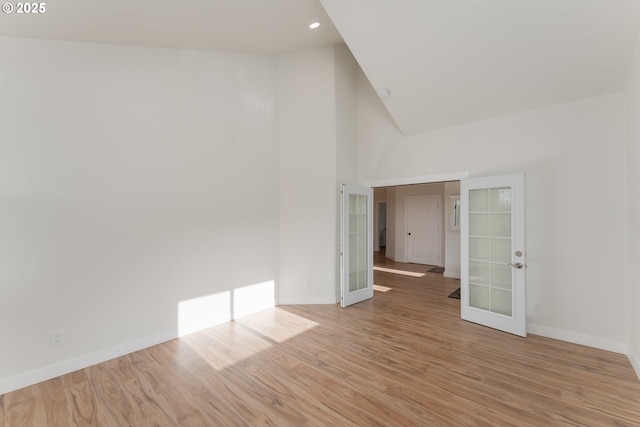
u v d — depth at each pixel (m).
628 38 2.43
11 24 2.31
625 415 2.00
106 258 2.86
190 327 3.44
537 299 3.32
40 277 2.52
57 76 2.62
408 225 8.31
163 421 1.99
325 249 4.45
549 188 3.25
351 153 4.79
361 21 3.01
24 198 2.45
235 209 3.91
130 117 3.03
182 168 3.40
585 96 3.01
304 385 2.38
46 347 2.53
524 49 2.76
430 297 4.87
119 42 2.93
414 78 3.46
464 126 3.87
